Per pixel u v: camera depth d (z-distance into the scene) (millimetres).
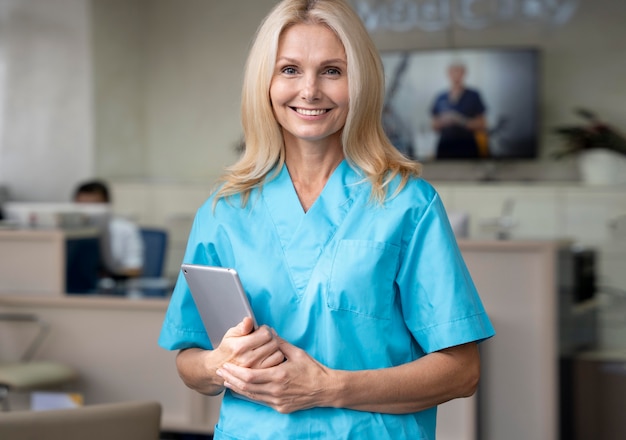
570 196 6801
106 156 7680
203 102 8211
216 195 1557
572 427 3818
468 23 7453
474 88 7363
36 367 3508
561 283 4148
